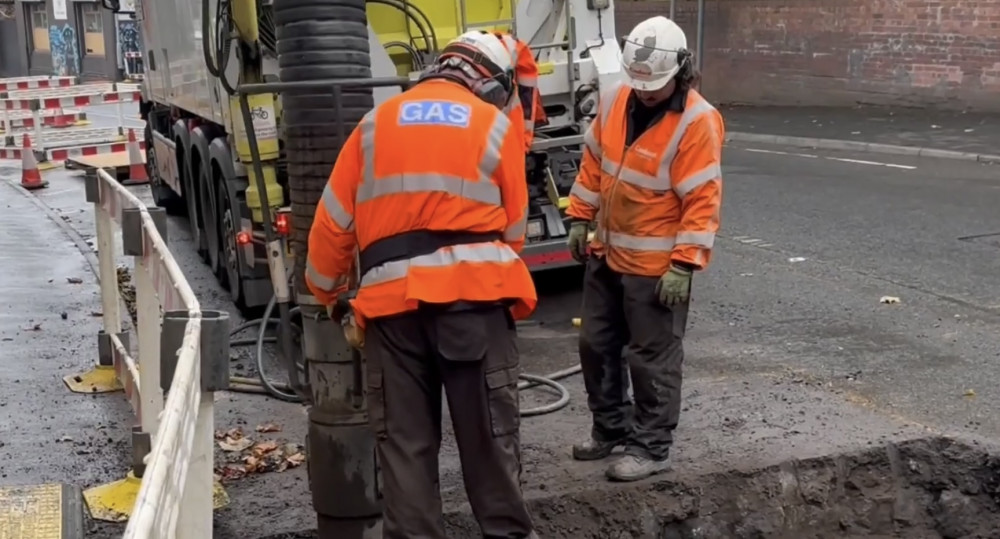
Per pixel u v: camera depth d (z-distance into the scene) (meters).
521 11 7.54
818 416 5.32
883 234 9.53
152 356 4.56
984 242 9.10
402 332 3.51
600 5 7.54
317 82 3.68
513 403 3.57
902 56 18.17
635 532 4.54
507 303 3.56
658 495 4.58
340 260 3.59
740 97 21.31
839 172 13.20
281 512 4.42
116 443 5.24
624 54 4.29
